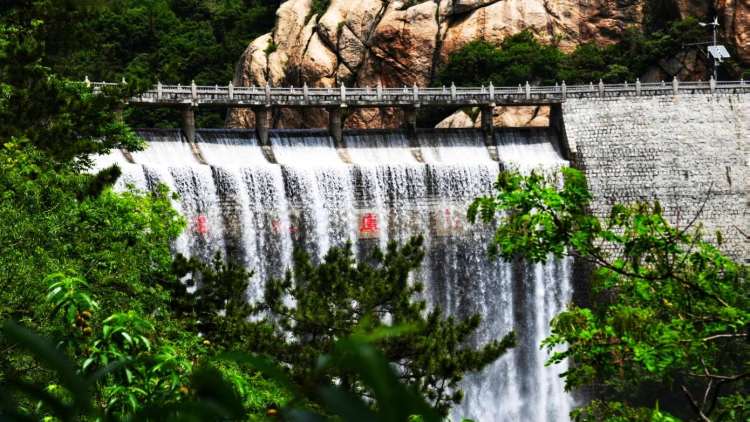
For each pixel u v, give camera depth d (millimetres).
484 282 87250
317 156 87062
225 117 128000
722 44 109625
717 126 91375
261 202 81125
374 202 85125
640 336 23969
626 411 25750
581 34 117125
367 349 3408
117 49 137250
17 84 50562
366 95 88812
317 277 40156
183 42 140625
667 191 89812
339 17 120000
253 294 80188
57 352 3648
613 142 90750
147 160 79062
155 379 10719
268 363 3717
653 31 116312
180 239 77062
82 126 52969
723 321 23109
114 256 35812
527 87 91812
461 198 87125
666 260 24016
